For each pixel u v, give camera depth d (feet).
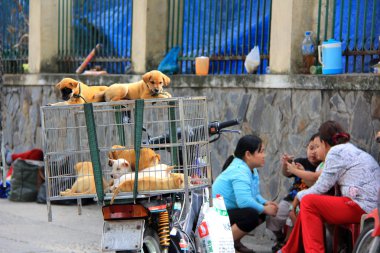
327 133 32.12
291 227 34.55
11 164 54.44
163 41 49.19
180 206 28.27
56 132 26.61
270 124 40.50
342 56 38.63
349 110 36.22
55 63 58.39
